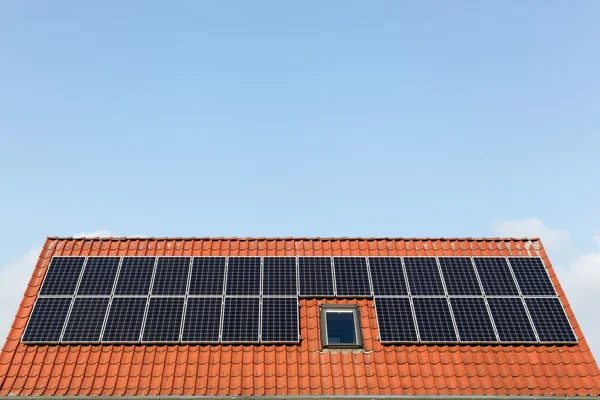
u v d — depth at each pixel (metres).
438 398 14.00
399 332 15.71
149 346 15.44
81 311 16.20
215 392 14.09
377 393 14.20
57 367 14.80
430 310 16.45
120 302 16.52
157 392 14.10
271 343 15.48
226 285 17.16
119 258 18.06
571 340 15.77
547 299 16.98
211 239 19.39
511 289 17.27
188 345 15.48
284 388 14.32
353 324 16.36
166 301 16.61
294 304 16.58
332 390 14.27
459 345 15.62
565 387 14.62
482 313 16.42
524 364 15.24
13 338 15.65
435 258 18.36
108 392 14.08
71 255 18.44
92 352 15.23
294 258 18.23
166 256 18.39
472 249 19.16
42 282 17.14
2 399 13.80
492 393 14.33
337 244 19.36
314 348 15.51
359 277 17.53
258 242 19.38
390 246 19.30
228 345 15.49
